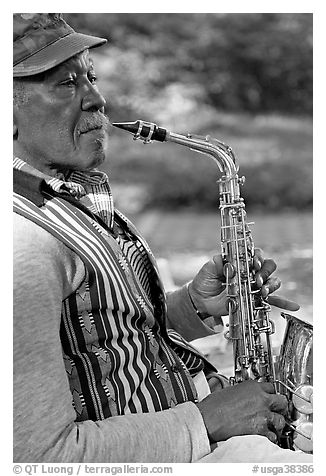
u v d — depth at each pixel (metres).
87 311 1.73
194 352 2.12
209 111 13.19
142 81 12.41
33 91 1.79
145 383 1.79
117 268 1.79
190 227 10.45
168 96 12.66
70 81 1.82
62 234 1.69
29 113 1.80
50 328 1.58
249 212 11.72
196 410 1.74
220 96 13.27
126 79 12.26
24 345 1.55
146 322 1.88
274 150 12.34
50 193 1.80
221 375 2.20
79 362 1.72
